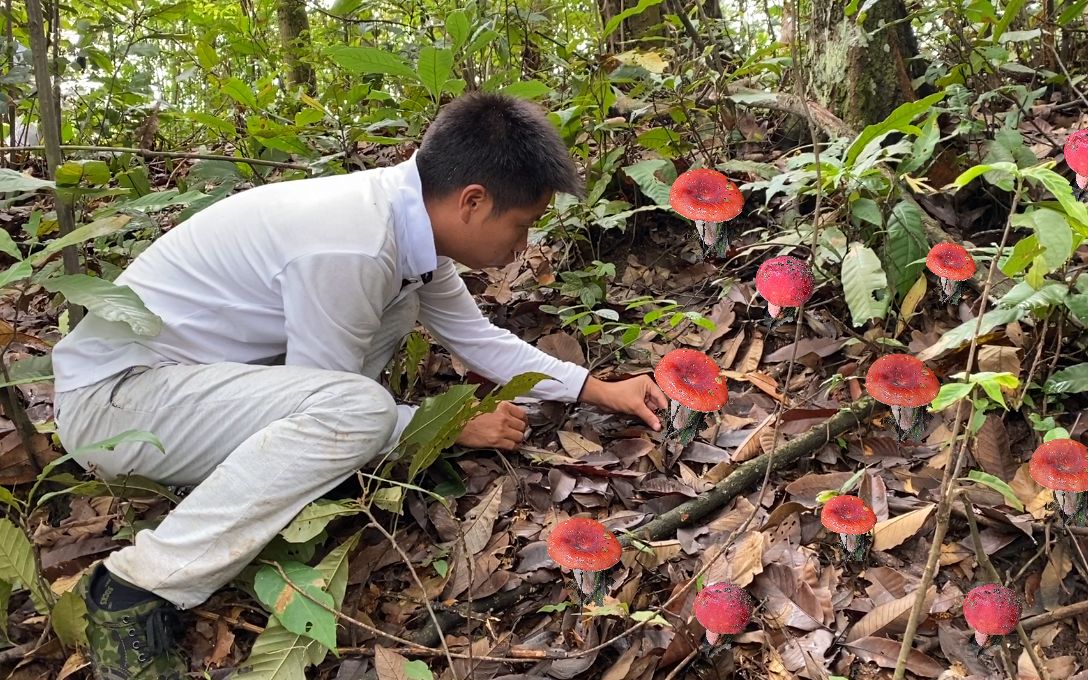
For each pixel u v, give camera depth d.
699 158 3.27
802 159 2.51
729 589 1.50
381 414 1.88
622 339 2.48
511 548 2.08
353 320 1.92
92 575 1.80
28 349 2.87
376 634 1.86
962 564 1.91
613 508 2.19
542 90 2.77
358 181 1.98
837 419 2.24
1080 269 2.08
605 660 1.78
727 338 2.71
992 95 2.73
